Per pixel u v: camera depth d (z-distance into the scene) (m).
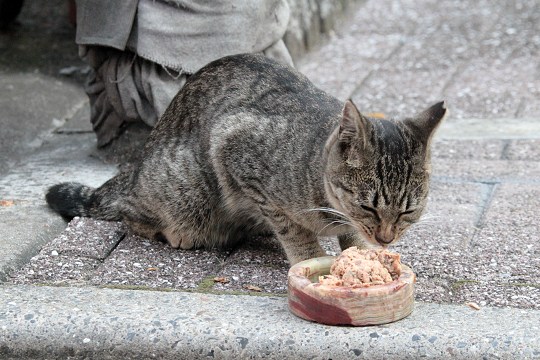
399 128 4.83
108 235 5.80
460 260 5.38
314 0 10.63
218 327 4.48
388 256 4.62
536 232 5.78
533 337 4.30
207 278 5.21
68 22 9.82
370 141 4.66
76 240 5.70
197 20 6.40
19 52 9.27
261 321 4.52
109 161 7.10
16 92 8.38
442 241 5.68
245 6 6.46
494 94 8.92
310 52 10.39
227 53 6.48
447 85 9.23
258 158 5.21
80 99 8.67
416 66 9.87
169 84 6.55
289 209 5.15
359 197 4.73
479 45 10.52
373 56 10.25
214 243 5.78
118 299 4.82
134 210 5.76
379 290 4.38
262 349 4.39
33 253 5.53
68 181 6.62
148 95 6.67
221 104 5.50
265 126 5.23
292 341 4.38
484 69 9.72
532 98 8.78
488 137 7.79
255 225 5.80
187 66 6.46
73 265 5.36
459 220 6.03
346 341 4.34
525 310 4.62
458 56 10.18
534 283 5.03
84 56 6.80
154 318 4.57
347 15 11.72
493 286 4.99
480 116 8.38
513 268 5.24
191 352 4.44
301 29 10.16
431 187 6.70
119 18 6.44
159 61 6.44
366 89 9.16
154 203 5.64
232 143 5.29
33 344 4.54
